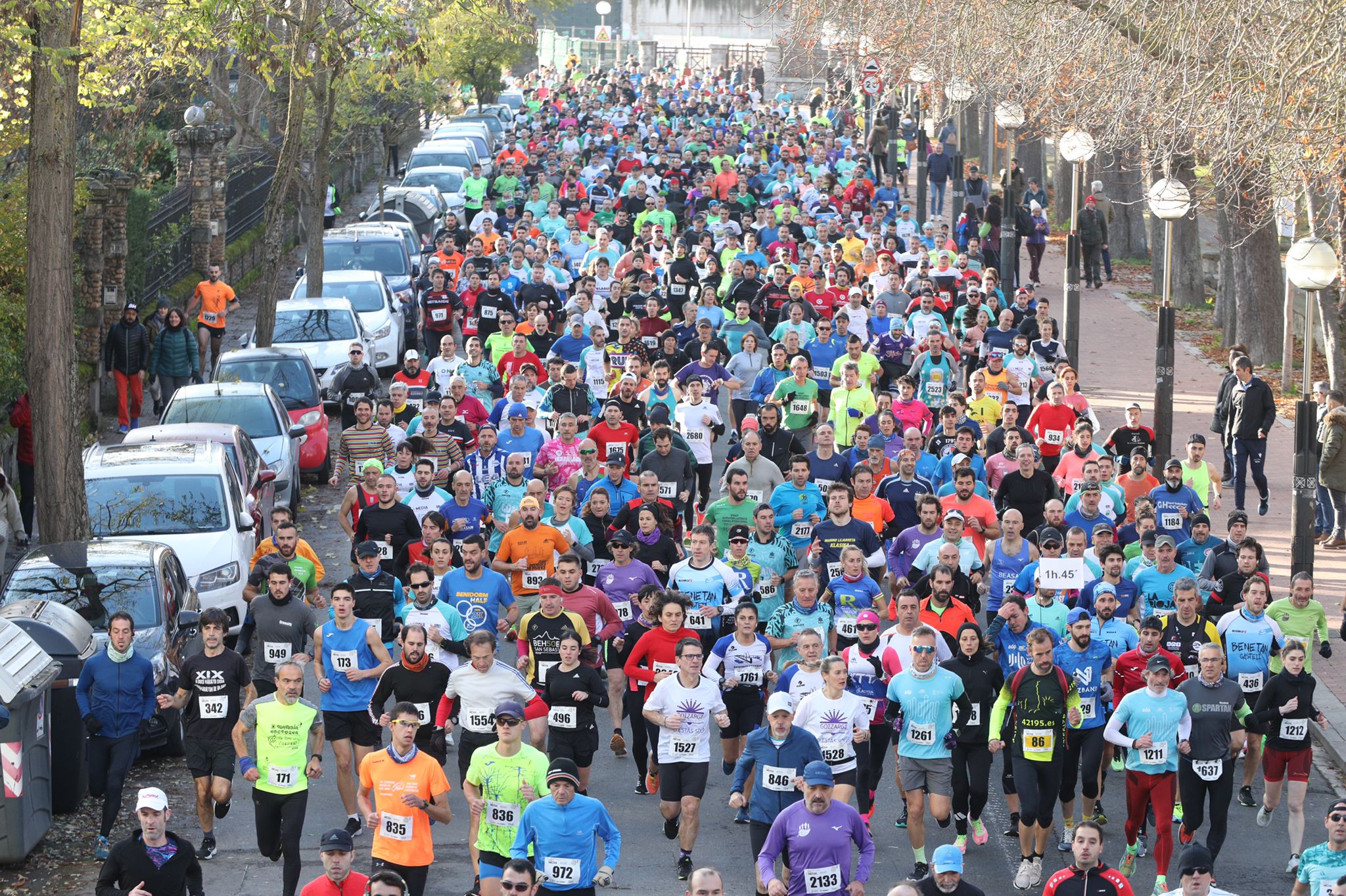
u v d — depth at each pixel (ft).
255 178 483.10
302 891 111.96
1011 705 139.03
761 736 130.62
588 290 299.38
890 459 214.69
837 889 118.52
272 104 370.53
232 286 429.38
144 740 160.45
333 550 233.55
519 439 212.64
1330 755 173.17
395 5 346.13
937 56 347.77
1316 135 203.82
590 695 142.61
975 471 203.41
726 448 291.58
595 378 261.65
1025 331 267.59
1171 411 243.40
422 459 190.08
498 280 302.45
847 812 118.93
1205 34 211.82
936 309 297.94
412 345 366.02
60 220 186.91
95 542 171.83
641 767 157.07
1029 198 459.73
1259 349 350.43
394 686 144.56
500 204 453.58
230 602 186.39
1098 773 144.36
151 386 299.58
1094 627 149.18
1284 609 162.20
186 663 141.38
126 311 281.74
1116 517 198.18
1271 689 142.51
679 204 467.52
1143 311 422.00
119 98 384.68
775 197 440.04
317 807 156.97
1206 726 139.03
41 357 185.78
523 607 181.27
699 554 164.96
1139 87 246.47
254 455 225.76
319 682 148.05
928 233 451.53
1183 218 412.98
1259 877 142.20
